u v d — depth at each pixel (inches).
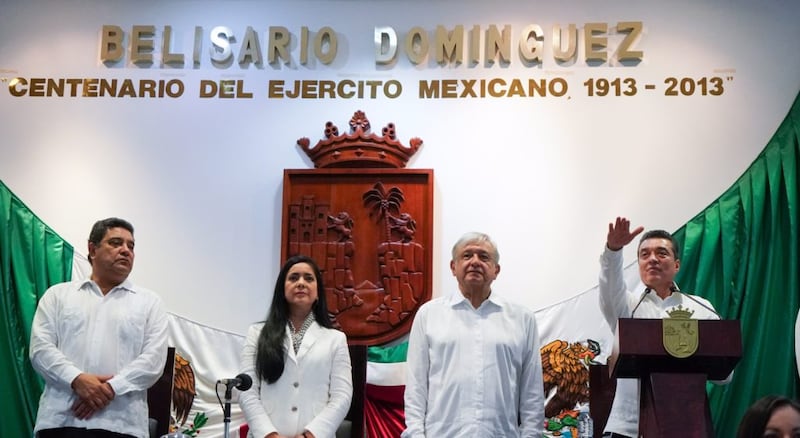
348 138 213.6
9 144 218.8
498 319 158.2
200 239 213.5
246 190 215.3
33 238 212.8
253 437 154.1
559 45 218.1
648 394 130.6
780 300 200.5
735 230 205.5
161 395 178.2
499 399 152.0
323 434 154.2
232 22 224.8
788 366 196.2
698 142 211.2
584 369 200.8
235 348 207.3
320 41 221.9
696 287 203.2
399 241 209.2
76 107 220.5
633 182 210.4
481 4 222.1
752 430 106.3
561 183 211.5
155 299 171.0
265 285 210.5
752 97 212.4
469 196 211.8
